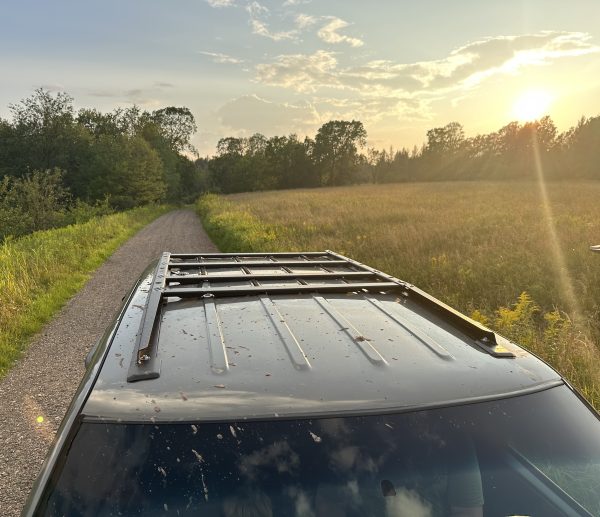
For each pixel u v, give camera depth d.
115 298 11.03
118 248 20.17
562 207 25.73
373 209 28.75
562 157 118.56
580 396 2.18
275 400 1.88
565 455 1.85
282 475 1.68
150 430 1.75
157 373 2.03
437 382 2.03
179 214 50.84
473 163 147.75
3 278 10.61
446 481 1.72
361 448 1.75
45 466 1.74
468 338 2.48
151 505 1.60
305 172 129.50
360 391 1.94
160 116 99.31
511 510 1.69
